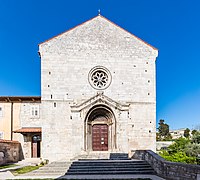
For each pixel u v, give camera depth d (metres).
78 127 37.62
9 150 38.78
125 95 40.31
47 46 40.22
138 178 22.36
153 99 40.69
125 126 38.06
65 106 39.28
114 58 41.00
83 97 39.69
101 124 39.62
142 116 40.09
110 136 38.78
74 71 40.09
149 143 39.56
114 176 23.86
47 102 39.12
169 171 21.67
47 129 38.59
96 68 40.50
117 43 41.47
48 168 27.41
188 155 48.06
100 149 39.12
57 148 38.28
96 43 41.12
